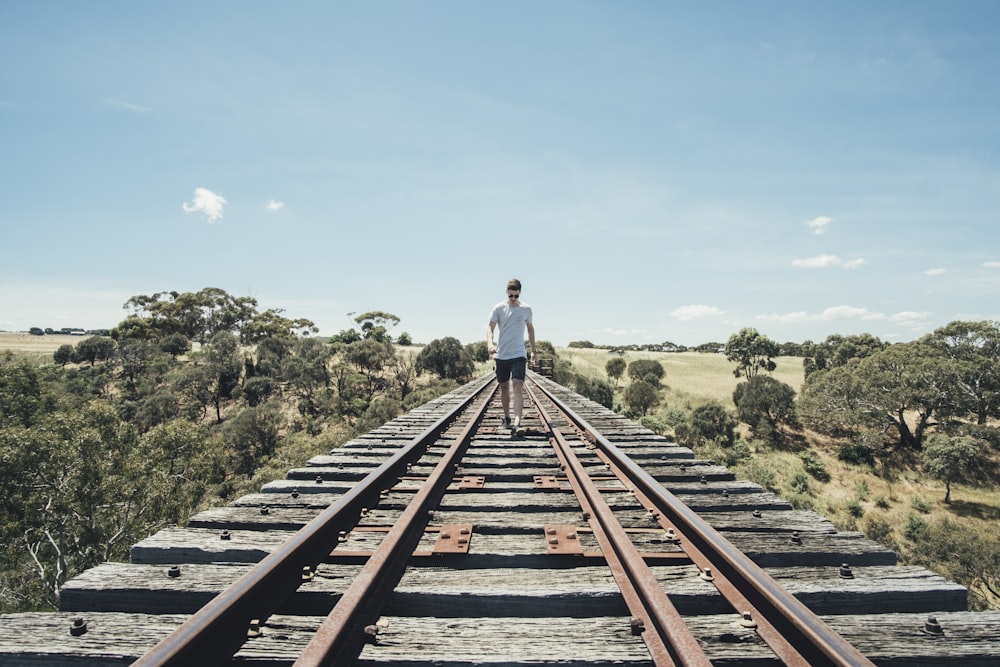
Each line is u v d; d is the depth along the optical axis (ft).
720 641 7.45
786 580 9.30
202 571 9.30
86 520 69.26
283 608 8.48
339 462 19.07
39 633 7.34
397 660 6.84
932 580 9.18
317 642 6.33
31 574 69.15
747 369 299.38
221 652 6.87
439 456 21.07
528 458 20.62
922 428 164.55
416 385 230.89
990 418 187.11
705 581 9.21
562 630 7.63
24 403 108.78
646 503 13.93
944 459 132.98
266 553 10.14
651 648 6.96
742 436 175.63
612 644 7.28
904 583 8.95
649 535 11.73
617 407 193.06
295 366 220.23
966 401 157.89
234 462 153.58
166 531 11.30
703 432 168.76
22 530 65.62
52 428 73.46
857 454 157.07
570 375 186.29
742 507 13.91
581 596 8.48
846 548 10.65
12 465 64.80
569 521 12.66
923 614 8.20
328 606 8.57
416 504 11.82
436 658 6.87
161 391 208.95
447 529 11.41
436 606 8.50
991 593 85.40
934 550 97.35
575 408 39.32
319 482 16.17
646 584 7.93
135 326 304.91
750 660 6.94
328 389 213.46
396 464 16.75
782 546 10.78
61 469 69.21
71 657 6.84
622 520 12.96
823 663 6.77
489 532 11.87
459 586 8.95
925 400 160.86
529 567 10.13
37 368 118.01
